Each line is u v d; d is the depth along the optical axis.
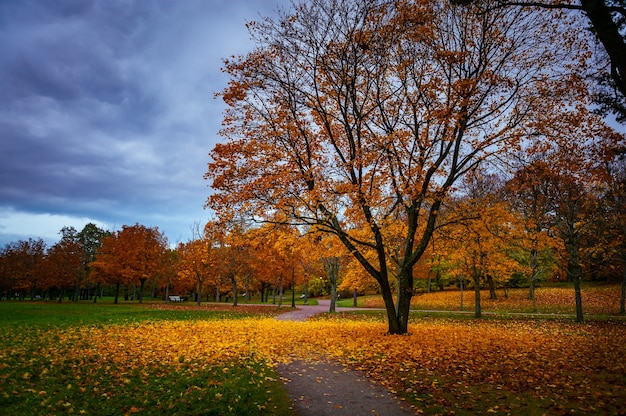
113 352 10.17
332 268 33.09
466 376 8.26
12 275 54.94
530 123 12.64
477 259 25.95
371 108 14.47
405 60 12.99
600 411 5.91
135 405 6.12
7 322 18.36
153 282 56.09
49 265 52.38
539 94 12.99
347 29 13.17
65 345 11.08
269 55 13.37
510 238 20.47
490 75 12.73
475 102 13.20
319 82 13.84
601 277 42.31
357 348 11.73
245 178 13.11
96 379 7.49
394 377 8.37
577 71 12.08
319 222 13.09
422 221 17.67
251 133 13.62
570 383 7.52
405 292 14.73
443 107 12.41
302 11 12.74
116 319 20.64
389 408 6.45
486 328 18.44
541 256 32.25
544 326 19.16
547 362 9.45
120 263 45.47
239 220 13.26
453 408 6.34
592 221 21.86
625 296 25.48
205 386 7.23
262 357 10.27
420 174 12.08
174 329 16.36
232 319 24.23
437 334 14.69
